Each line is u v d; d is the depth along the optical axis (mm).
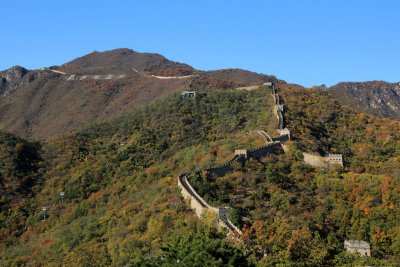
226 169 123125
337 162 136125
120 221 114875
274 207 108250
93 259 101688
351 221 105562
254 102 198125
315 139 163750
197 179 114062
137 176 152000
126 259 94625
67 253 111938
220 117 187625
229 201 106875
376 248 98000
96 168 165250
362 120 193000
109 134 198000
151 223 103500
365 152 164625
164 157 165250
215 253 64750
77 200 150125
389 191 111062
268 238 81750
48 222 140875
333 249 89375
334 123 189500
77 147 184875
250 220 98438
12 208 148750
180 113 191750
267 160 130375
